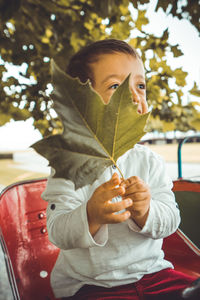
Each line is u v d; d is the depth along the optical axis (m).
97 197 0.74
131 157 1.21
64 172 0.54
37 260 1.22
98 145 0.56
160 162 1.26
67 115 0.53
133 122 0.57
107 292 1.00
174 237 1.49
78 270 1.06
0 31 2.39
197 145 19.52
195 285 0.56
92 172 0.56
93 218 0.79
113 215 0.72
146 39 2.41
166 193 1.16
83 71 1.17
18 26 2.42
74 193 1.05
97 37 2.72
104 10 2.21
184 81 2.38
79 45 2.71
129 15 2.67
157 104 2.49
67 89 0.52
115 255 1.03
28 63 2.43
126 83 0.55
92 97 0.53
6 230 1.14
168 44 2.37
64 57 2.58
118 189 0.71
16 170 10.79
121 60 1.12
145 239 1.08
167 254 1.49
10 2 1.88
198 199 1.54
